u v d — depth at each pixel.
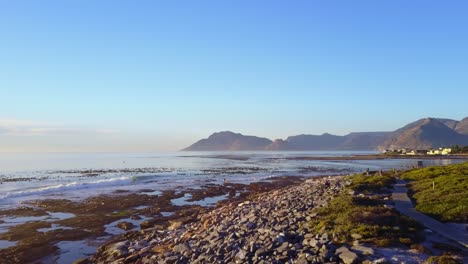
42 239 27.19
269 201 34.88
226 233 22.28
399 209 25.53
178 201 46.81
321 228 19.44
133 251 22.48
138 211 38.75
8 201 45.12
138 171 105.38
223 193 54.72
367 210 22.48
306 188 43.56
